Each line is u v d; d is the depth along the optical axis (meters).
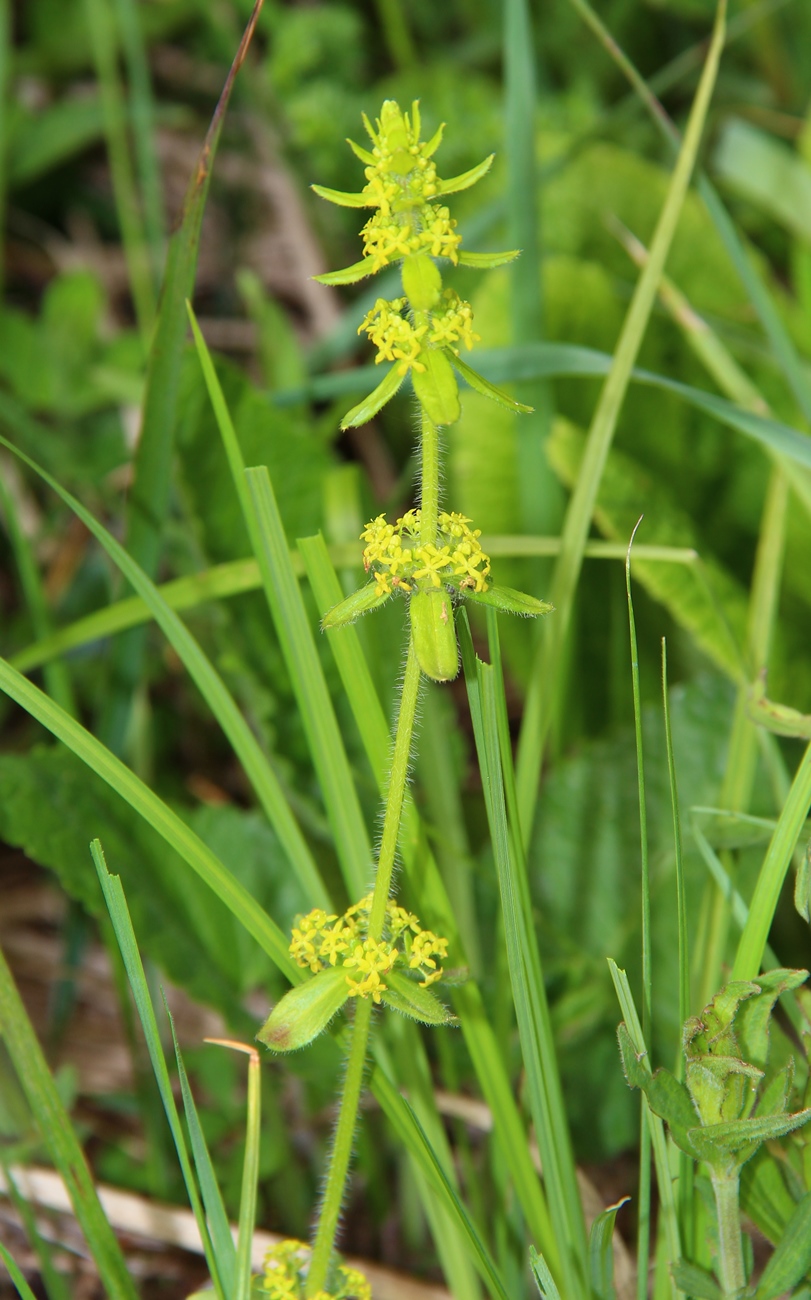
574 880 0.53
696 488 0.68
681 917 0.40
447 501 0.67
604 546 0.47
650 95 0.51
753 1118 0.38
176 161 1.04
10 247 1.04
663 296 0.59
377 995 0.38
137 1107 0.55
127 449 0.83
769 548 0.50
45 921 0.67
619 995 0.39
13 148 0.97
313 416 0.87
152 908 0.50
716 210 0.51
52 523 0.80
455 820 0.49
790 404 0.67
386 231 0.37
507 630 0.62
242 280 0.72
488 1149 0.49
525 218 0.55
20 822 0.48
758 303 0.51
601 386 0.66
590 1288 0.42
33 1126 0.50
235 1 0.99
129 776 0.40
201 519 0.52
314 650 0.42
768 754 0.46
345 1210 0.51
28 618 0.77
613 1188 0.51
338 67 0.86
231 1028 0.49
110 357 0.85
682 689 0.54
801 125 0.90
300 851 0.43
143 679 0.60
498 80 1.04
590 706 0.64
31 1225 0.44
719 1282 0.40
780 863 0.40
